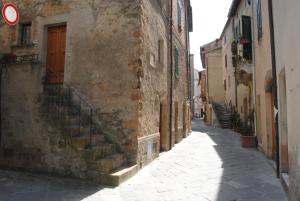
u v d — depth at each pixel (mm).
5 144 6477
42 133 6090
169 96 10969
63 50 7707
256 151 10039
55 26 7875
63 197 4625
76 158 5699
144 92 7215
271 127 8195
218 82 27312
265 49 8047
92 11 7328
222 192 5008
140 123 6820
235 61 13805
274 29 6039
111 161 5707
